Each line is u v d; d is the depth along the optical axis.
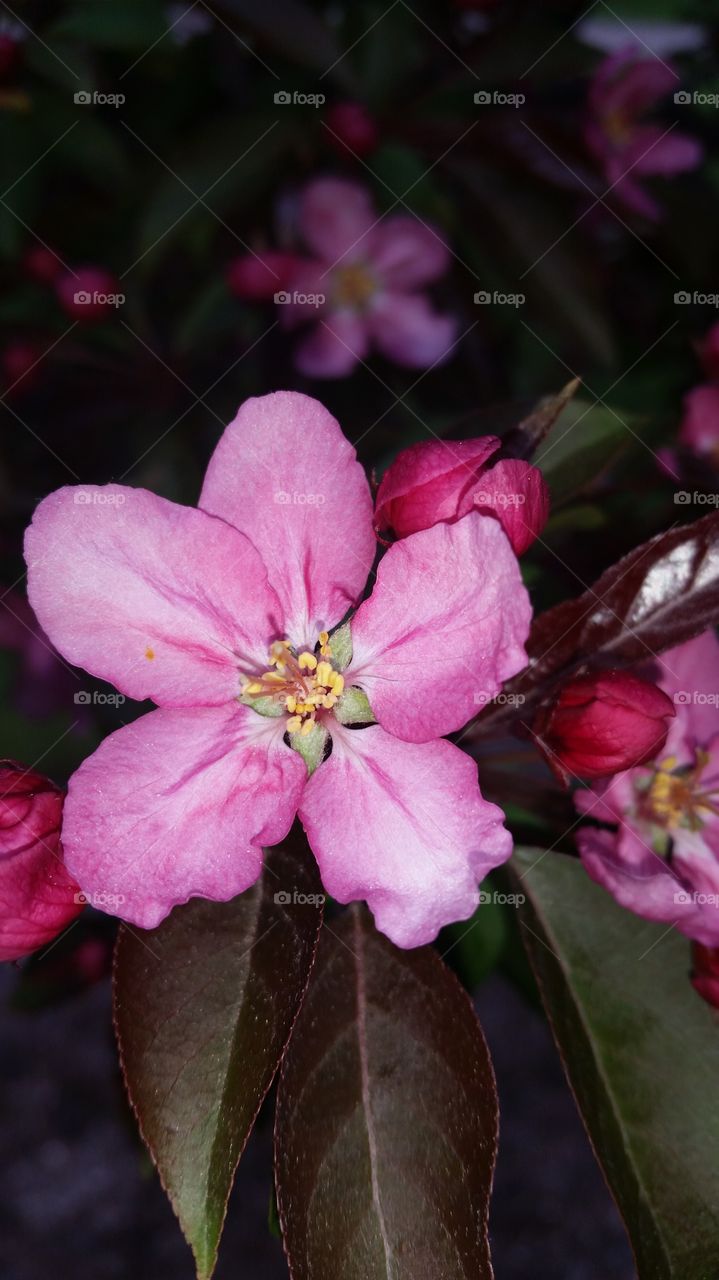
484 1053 0.14
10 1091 0.39
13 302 0.25
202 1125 0.13
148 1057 0.13
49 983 0.22
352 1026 0.14
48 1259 0.37
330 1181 0.14
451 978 0.14
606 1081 0.15
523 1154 0.37
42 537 0.13
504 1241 0.36
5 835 0.13
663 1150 0.14
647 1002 0.15
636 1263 0.14
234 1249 0.36
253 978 0.13
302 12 0.21
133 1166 0.38
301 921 0.14
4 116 0.23
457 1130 0.14
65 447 0.25
